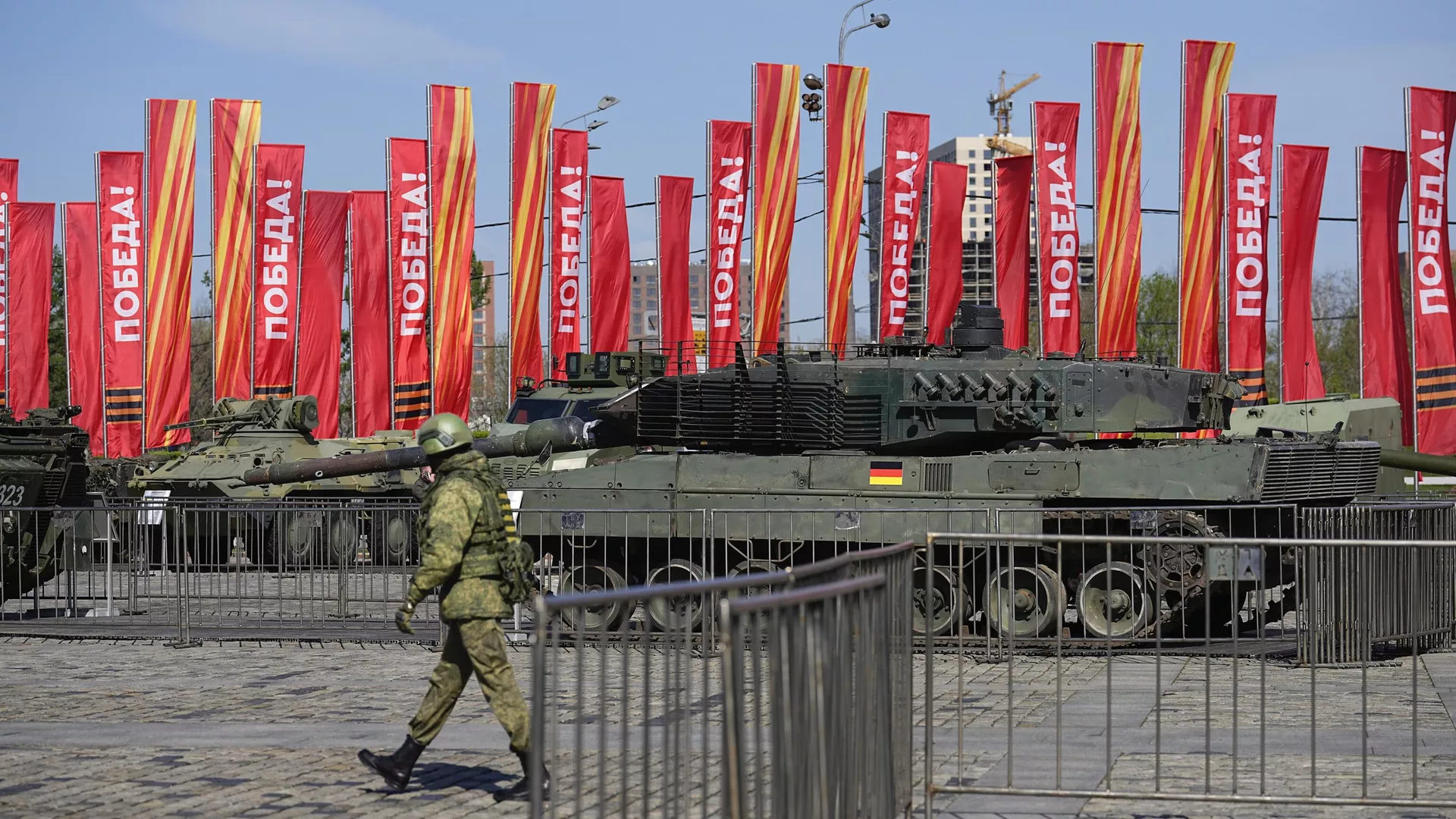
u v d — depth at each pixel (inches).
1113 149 1264.8
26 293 1544.0
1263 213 1290.6
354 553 842.8
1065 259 1282.0
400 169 1406.3
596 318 1411.2
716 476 732.7
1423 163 1331.2
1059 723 350.9
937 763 404.2
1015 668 605.3
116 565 992.9
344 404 2566.4
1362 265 1338.6
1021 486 684.1
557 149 1406.3
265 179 1422.2
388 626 737.0
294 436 1243.8
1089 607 676.1
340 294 1482.5
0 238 1568.7
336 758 415.2
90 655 658.8
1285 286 1312.7
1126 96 1263.5
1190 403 770.2
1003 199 1302.9
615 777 387.5
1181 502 664.4
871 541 701.9
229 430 1256.2
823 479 715.4
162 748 431.2
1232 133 1283.2
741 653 228.1
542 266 1403.8
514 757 415.8
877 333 1718.8
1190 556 661.3
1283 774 385.4
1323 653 602.2
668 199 1393.9
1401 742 430.6
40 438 829.2
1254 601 748.6
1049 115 1279.5
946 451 756.6
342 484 1190.3
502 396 3516.2
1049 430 726.5
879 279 1320.1
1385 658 620.7
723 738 223.9
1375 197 1334.9
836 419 748.0
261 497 1175.6
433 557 357.4
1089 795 345.1
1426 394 1334.9
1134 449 676.1
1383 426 1323.8
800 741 245.3
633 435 840.3
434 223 1392.7
